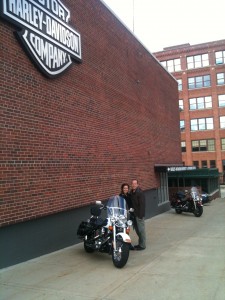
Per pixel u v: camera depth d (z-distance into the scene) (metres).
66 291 6.38
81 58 11.97
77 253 9.53
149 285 6.66
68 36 11.09
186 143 60.41
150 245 10.57
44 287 6.62
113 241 8.12
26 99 9.05
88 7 12.89
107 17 14.59
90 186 12.03
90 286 6.66
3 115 8.20
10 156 8.32
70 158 10.91
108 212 8.54
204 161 59.16
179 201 19.38
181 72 61.03
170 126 24.12
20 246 8.55
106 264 8.30
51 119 10.05
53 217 9.93
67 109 10.95
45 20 9.89
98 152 12.88
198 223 15.45
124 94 15.96
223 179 57.72
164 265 8.14
